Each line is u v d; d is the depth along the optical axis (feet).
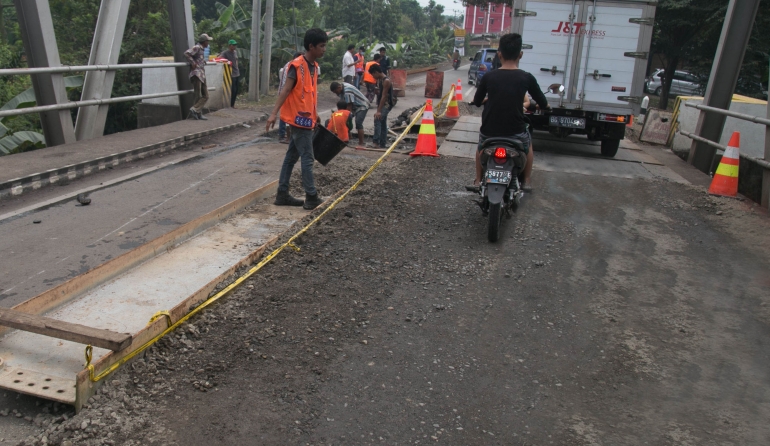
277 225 19.20
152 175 24.99
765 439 10.00
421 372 11.43
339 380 10.98
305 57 19.90
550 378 11.51
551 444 9.63
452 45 209.77
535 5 33.04
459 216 21.12
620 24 32.37
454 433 9.75
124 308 12.96
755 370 12.15
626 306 14.78
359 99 32.78
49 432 9.19
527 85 18.97
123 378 10.48
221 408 9.98
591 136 34.86
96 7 62.90
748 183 26.32
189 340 11.93
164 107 44.14
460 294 14.92
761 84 72.84
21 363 10.63
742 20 30.04
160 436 9.24
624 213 22.62
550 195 24.50
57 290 12.66
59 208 19.94
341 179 25.64
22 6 27.04
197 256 16.19
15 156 25.00
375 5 142.72
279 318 13.09
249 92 58.03
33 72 26.22
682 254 18.60
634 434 9.99
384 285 15.14
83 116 31.58
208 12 141.28
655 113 43.09
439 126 43.09
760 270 17.53
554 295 15.16
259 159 28.89
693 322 14.12
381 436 9.55
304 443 9.28
